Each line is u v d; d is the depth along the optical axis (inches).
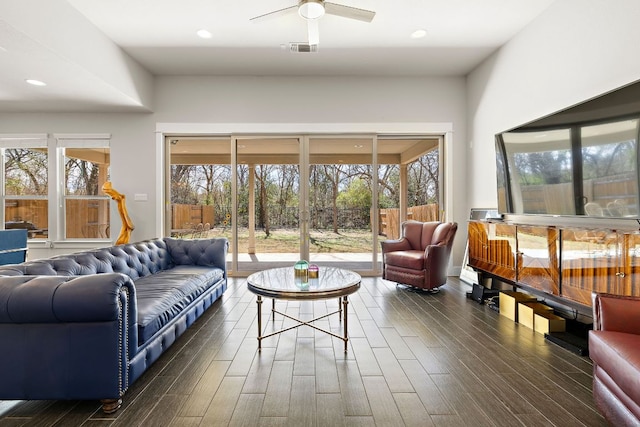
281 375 79.4
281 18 132.1
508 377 78.3
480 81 176.1
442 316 122.3
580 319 110.4
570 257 92.9
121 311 65.6
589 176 94.7
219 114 189.3
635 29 92.1
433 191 203.2
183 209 202.1
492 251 134.3
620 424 54.9
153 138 189.0
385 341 99.5
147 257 128.6
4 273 72.2
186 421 62.4
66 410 66.1
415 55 166.1
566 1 116.6
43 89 151.3
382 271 184.5
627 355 52.7
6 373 63.9
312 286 93.8
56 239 189.9
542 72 129.0
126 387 67.1
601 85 102.8
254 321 117.2
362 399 69.4
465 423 61.7
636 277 73.5
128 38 146.6
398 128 191.8
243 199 198.5
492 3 123.3
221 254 145.4
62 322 64.1
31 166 194.1
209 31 141.8
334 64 176.1
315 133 193.6
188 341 99.8
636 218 80.4
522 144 125.2
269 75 189.5
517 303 116.0
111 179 189.0
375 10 127.2
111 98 164.2
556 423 61.8
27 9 102.1
